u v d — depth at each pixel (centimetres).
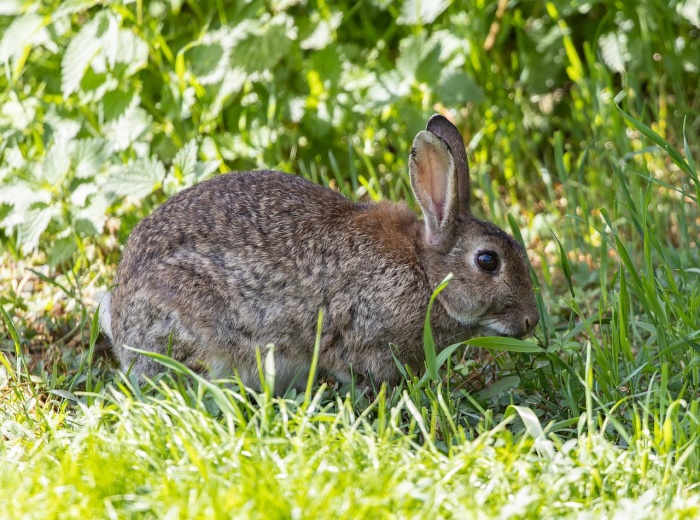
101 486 645
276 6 1388
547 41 1514
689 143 1443
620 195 1286
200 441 722
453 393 928
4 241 1302
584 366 941
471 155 1434
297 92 1418
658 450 718
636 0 1480
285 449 721
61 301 1164
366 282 957
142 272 942
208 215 960
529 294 974
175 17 1433
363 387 982
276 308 953
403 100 1383
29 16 1315
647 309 927
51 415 835
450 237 965
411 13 1412
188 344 931
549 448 716
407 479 667
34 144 1366
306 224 970
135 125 1312
